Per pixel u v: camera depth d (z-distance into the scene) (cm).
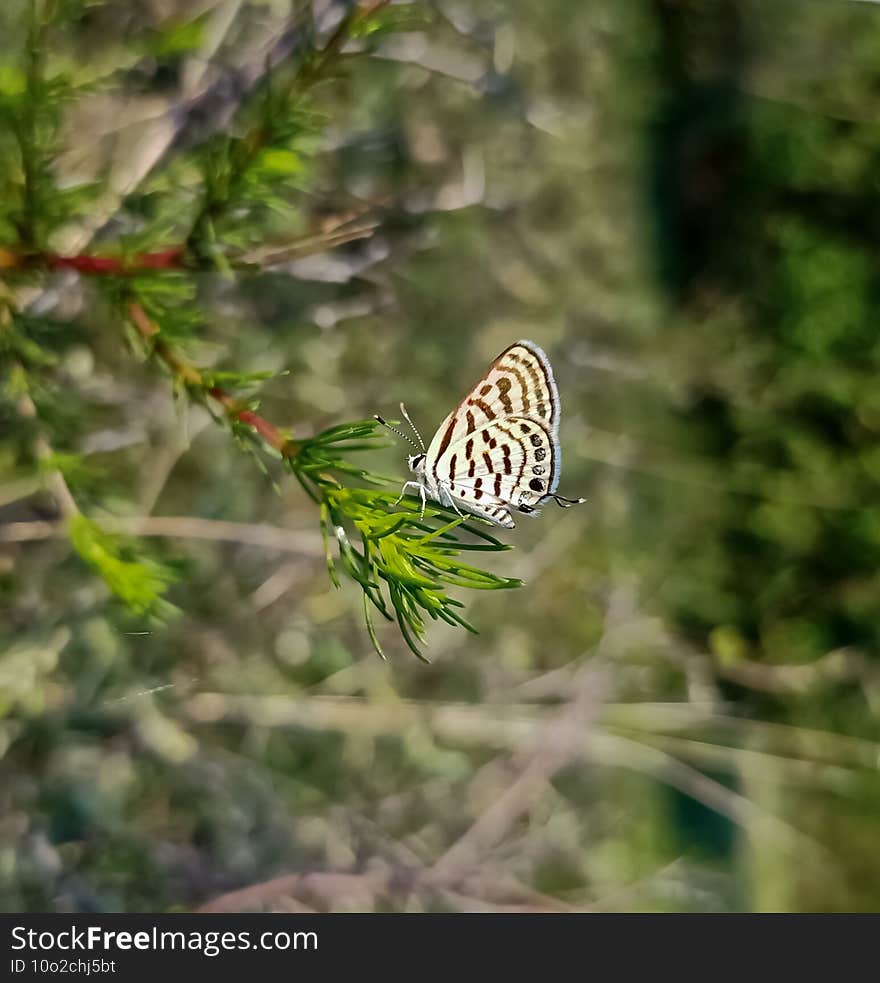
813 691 63
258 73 38
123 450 43
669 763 54
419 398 50
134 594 35
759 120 71
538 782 49
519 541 56
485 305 55
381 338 49
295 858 45
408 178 47
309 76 35
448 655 51
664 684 61
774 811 61
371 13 35
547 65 60
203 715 44
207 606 44
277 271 42
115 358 41
